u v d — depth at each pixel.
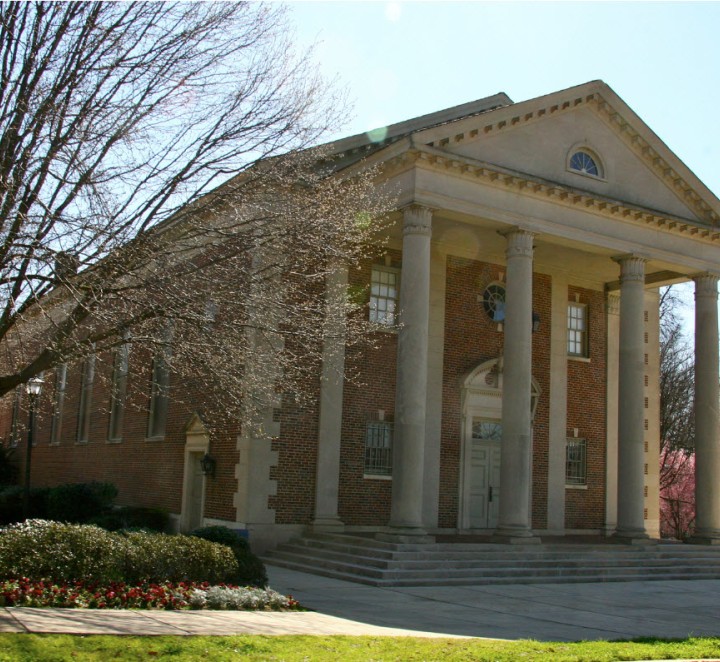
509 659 10.70
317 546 23.11
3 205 14.09
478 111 29.16
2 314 15.78
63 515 29.02
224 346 16.00
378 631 12.91
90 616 11.56
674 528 57.00
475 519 28.08
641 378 26.88
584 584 21.53
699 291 29.28
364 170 21.97
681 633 14.47
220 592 14.27
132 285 15.48
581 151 26.98
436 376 27.75
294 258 17.06
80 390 37.50
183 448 27.45
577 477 31.19
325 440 25.17
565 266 31.31
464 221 24.59
